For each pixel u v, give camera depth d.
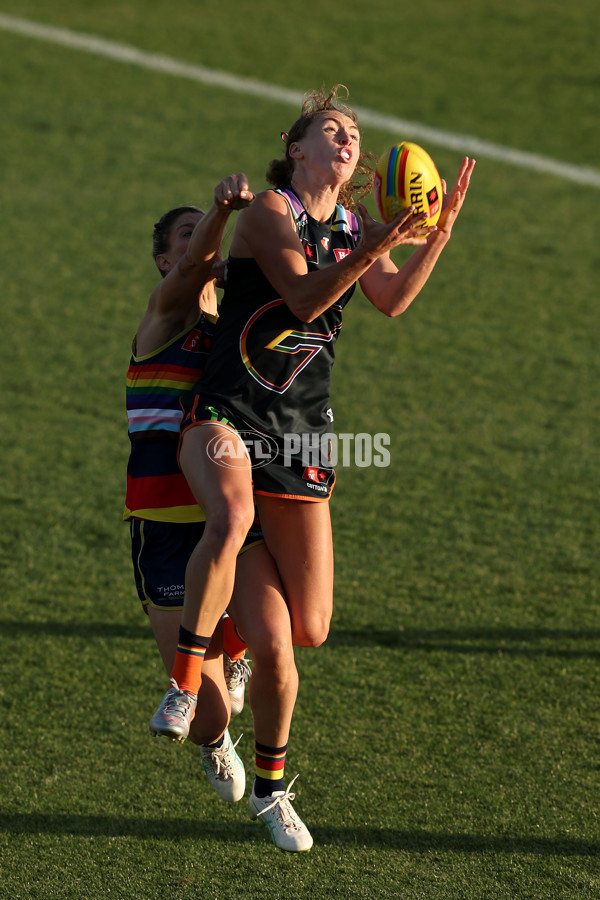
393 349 30.67
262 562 12.80
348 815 14.47
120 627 18.91
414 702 16.92
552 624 19.08
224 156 43.53
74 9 58.81
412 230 11.77
